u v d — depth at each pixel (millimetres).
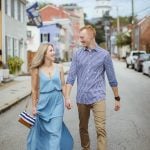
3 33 33188
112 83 7508
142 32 73250
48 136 6930
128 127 11258
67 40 95938
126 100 17906
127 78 33406
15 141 9750
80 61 7418
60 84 7062
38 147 6949
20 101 17953
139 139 9734
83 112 7582
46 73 6988
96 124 7371
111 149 8766
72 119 12656
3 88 23188
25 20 43469
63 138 7023
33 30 60875
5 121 12734
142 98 18750
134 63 47438
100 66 7398
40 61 6984
